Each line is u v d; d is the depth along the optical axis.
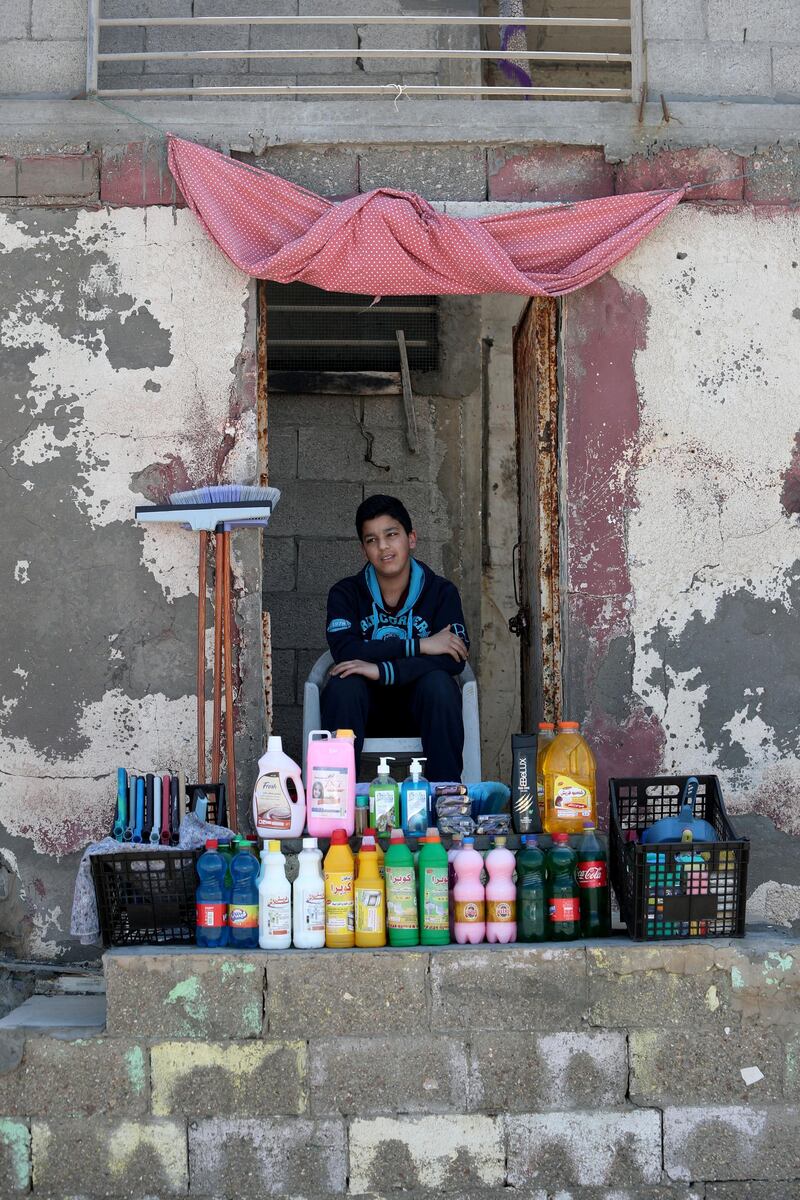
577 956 4.10
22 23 5.28
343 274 5.05
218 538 5.01
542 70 7.42
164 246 5.16
